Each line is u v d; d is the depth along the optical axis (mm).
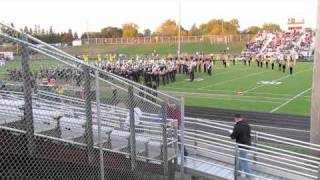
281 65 50469
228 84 36844
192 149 10859
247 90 32750
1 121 5418
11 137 5227
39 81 5559
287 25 92438
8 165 5168
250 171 9828
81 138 6090
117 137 7234
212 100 27953
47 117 5906
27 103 5102
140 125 7832
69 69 5957
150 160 7410
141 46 88562
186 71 46188
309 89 32656
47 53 5234
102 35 122562
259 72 47750
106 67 38281
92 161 6020
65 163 5727
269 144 14367
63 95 6316
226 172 9500
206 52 85062
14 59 5242
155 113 8602
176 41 92875
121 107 7574
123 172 6793
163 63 41000
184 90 33438
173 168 8344
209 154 10664
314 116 11609
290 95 29812
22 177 5234
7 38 4695
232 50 86250
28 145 5195
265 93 30953
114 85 6379
